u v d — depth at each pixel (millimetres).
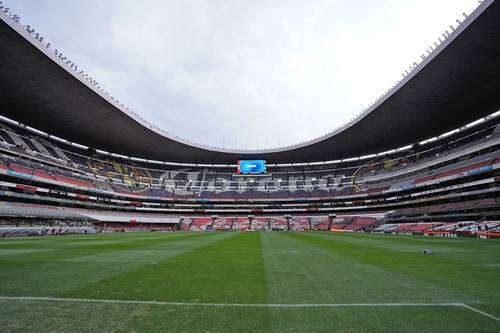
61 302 5047
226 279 7012
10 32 28391
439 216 43031
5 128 48312
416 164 55938
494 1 23141
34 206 44469
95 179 59438
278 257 11461
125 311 4590
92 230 44000
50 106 44406
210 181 76312
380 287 6215
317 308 4777
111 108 45219
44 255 11875
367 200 61969
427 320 4215
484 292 5797
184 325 4004
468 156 45719
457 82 35844
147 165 75000
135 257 11266
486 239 25531
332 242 20484
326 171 74875
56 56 33156
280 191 72125
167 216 65250
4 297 5340
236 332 3768
